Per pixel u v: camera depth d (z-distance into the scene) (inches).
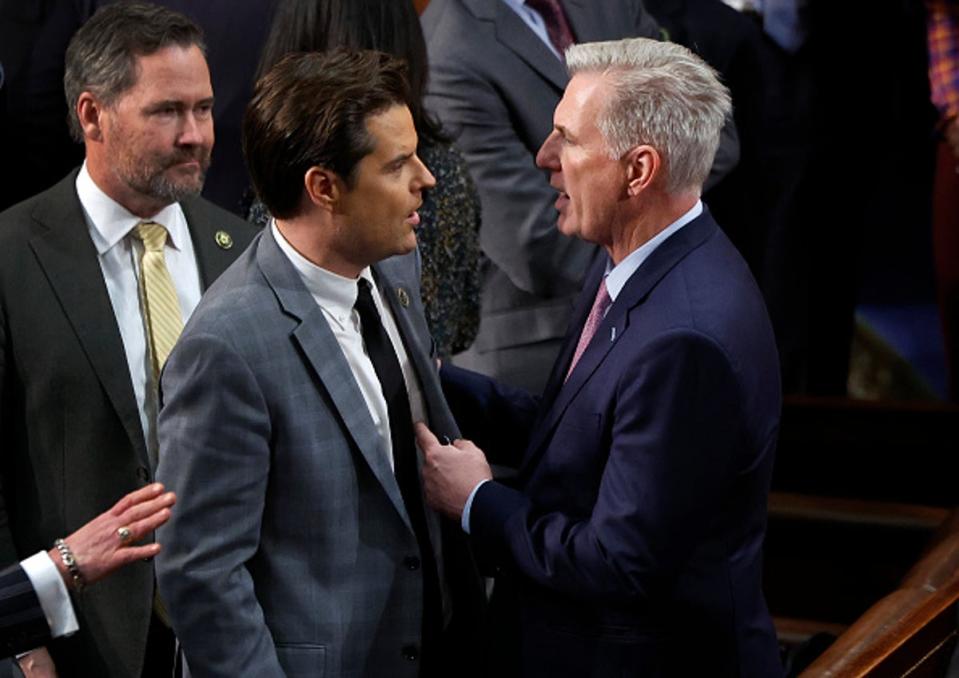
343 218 333.4
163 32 365.7
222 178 512.4
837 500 594.2
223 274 347.6
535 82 508.1
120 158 369.4
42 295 372.5
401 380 356.2
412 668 349.4
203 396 326.0
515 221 508.1
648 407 340.5
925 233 681.0
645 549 340.5
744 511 358.6
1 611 327.9
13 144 517.3
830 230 650.2
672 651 359.9
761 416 349.4
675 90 350.0
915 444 622.8
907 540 573.6
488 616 384.8
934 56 615.8
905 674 386.6
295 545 338.3
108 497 373.4
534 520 358.6
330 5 429.1
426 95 492.7
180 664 379.2
